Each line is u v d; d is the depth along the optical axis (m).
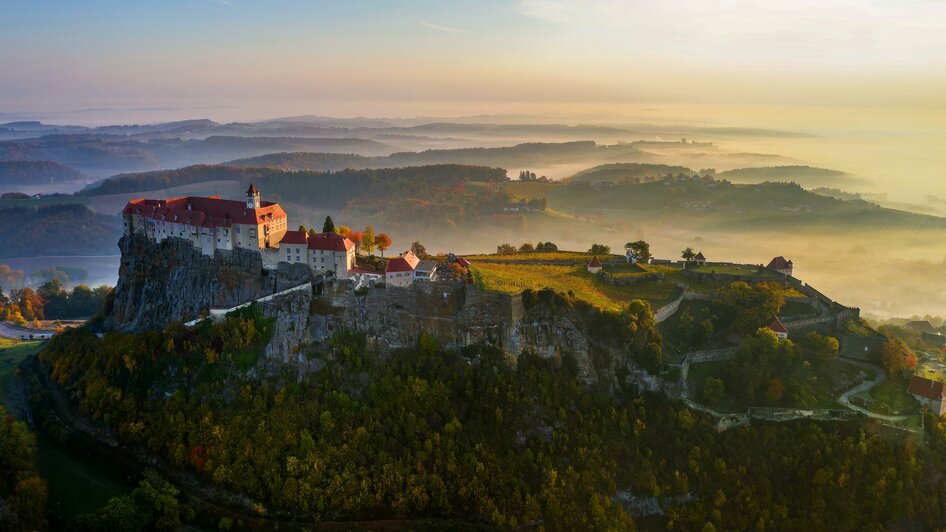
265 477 175.38
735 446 188.12
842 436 189.00
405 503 172.38
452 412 188.50
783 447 186.12
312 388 194.62
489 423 188.25
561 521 170.00
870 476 176.38
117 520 157.62
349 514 171.62
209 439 182.88
